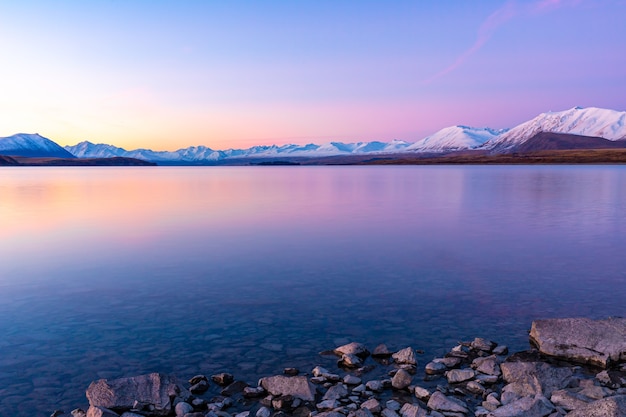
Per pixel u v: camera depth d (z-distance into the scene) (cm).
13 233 3259
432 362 1134
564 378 1034
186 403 957
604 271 2092
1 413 958
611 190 7444
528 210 4622
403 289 1827
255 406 975
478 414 912
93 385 1001
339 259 2386
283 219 4019
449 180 11519
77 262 2331
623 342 1170
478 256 2441
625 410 818
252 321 1484
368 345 1294
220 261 2348
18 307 1625
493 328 1404
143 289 1852
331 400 966
